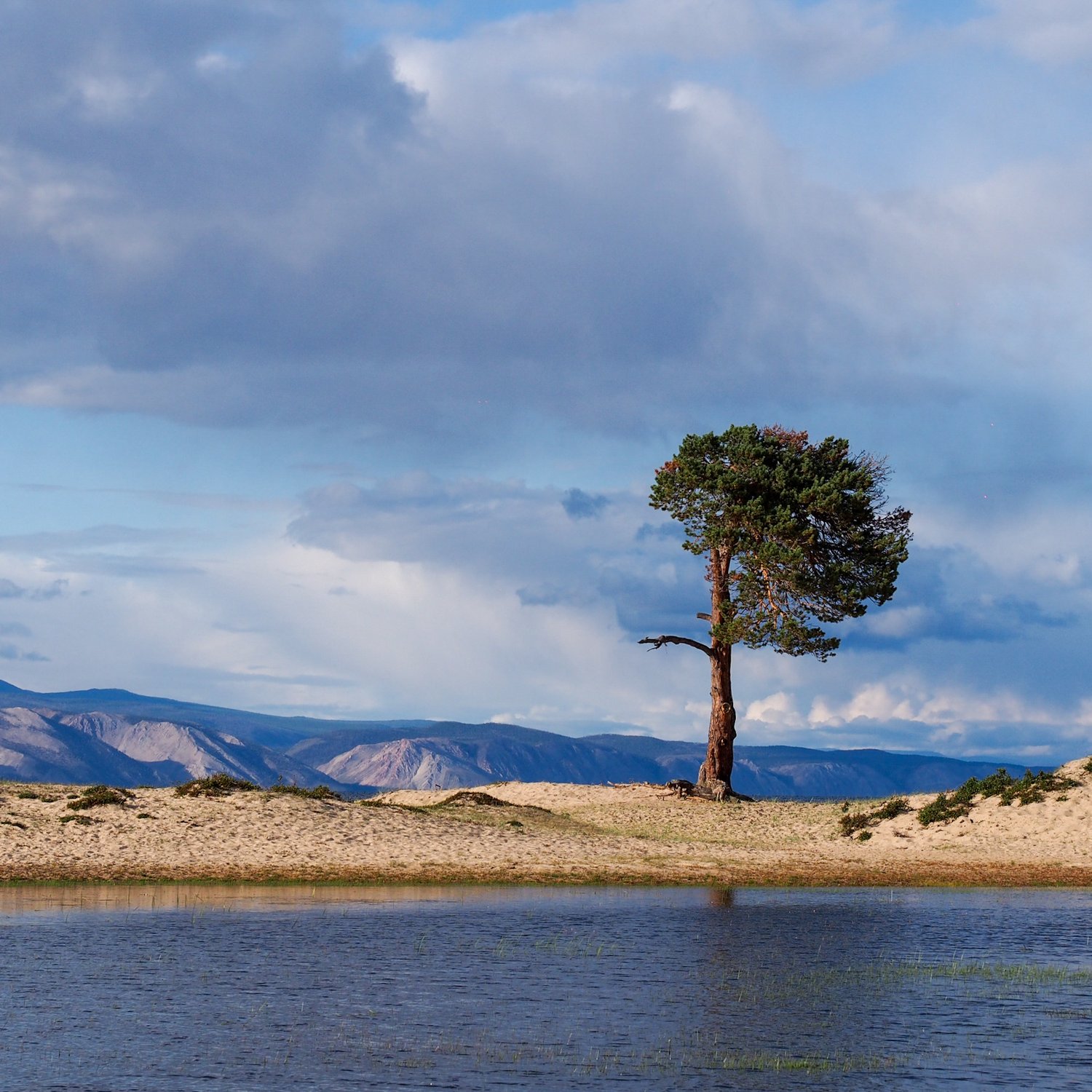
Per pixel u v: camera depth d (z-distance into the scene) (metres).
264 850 58.59
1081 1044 26.72
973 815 73.00
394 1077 23.52
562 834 70.94
